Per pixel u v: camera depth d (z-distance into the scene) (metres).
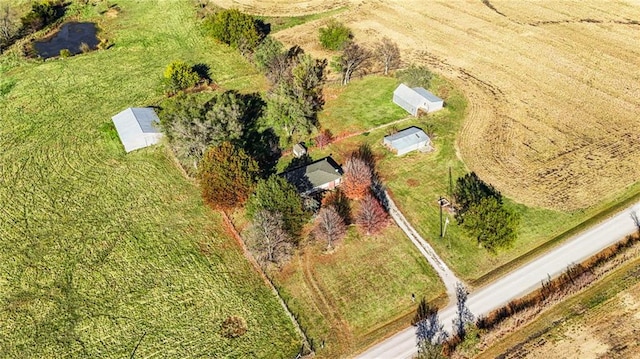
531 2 117.81
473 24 109.00
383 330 51.53
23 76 93.94
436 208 64.50
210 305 54.00
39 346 50.38
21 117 83.00
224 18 97.44
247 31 96.62
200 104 77.94
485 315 52.19
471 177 68.62
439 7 116.56
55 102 86.56
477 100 84.50
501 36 103.94
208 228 63.03
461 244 59.94
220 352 49.66
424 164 71.31
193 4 120.00
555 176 68.38
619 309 51.75
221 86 90.06
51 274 57.38
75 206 65.88
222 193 60.50
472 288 55.12
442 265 57.69
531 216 62.72
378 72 92.56
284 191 58.44
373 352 49.56
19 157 74.38
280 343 50.56
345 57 91.56
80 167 72.44
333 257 58.88
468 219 57.81
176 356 49.31
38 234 62.12
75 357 49.34
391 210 64.56
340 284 55.97
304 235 61.44
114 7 120.50
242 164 61.41
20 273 57.53
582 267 56.41
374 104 84.12
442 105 82.19
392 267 57.56
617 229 60.69
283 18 113.31
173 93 88.06
